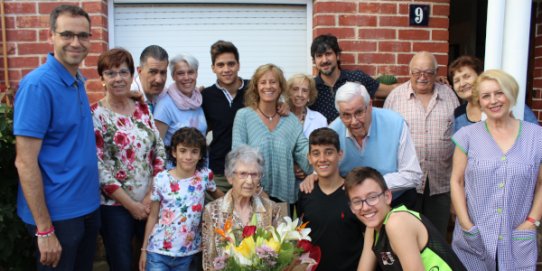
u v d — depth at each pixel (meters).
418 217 2.27
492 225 2.65
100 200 2.87
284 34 4.25
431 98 3.65
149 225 2.90
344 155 3.02
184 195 2.87
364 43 3.98
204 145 2.92
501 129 2.69
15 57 3.78
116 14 4.11
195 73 3.37
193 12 4.18
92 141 2.60
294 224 2.29
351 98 2.76
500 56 3.09
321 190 2.87
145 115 3.00
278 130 3.16
